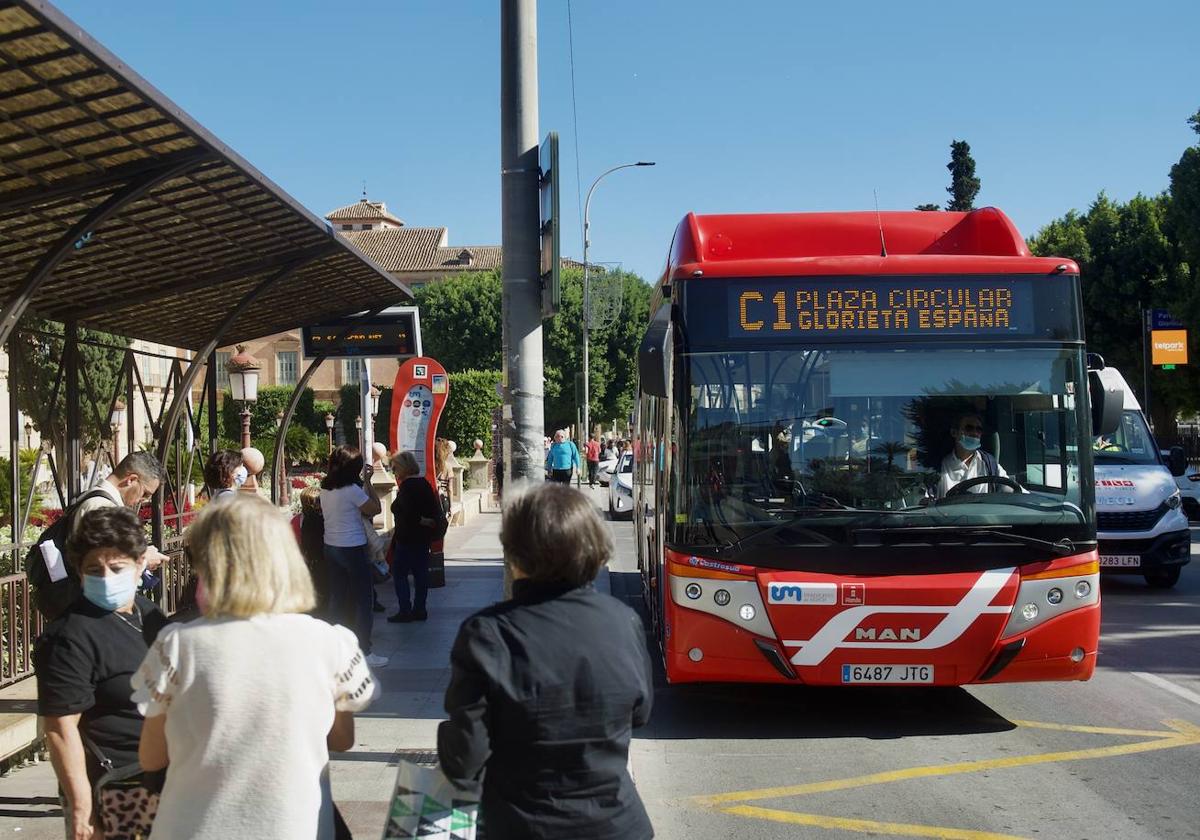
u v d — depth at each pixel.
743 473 7.10
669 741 7.27
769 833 5.51
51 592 4.87
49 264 5.96
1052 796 6.01
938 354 7.23
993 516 6.96
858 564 6.93
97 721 3.57
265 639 2.75
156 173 6.09
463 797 2.77
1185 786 6.16
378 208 100.62
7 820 5.43
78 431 9.22
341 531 9.20
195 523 2.86
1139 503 13.12
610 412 57.88
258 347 67.12
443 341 57.62
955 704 8.18
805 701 8.36
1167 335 38.09
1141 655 9.78
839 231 8.13
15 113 5.42
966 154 48.78
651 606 9.90
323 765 2.78
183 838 2.65
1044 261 7.38
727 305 7.28
